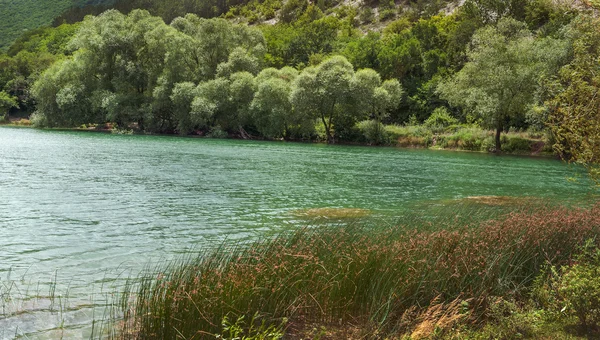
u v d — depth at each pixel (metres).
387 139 62.53
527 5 85.25
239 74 67.75
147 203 18.59
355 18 148.38
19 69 112.31
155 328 6.32
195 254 11.60
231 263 7.91
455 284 8.18
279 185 24.53
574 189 25.84
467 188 25.41
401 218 14.52
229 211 17.41
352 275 7.89
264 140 64.44
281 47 107.00
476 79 54.72
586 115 9.43
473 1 95.25
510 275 8.74
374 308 7.50
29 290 8.80
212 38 73.75
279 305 7.16
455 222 13.15
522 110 52.28
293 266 7.93
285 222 15.59
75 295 8.54
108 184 22.91
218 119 68.44
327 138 64.94
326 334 6.99
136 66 73.19
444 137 59.41
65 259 11.09
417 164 38.03
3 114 97.31
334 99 63.53
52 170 26.95
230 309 6.67
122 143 49.06
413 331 6.83
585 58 9.68
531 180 29.55
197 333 6.27
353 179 27.95
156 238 13.27
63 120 73.75
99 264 10.68
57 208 17.19
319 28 119.06
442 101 73.44
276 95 64.31
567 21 67.56
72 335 6.81
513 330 6.88
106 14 76.62
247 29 80.06
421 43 87.38
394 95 66.56
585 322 7.05
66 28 151.25
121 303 7.63
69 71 73.50
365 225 13.34
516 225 10.77
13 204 17.64
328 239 9.82
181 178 25.80
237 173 28.70
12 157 32.53
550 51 48.31
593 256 8.64
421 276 8.05
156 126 70.69
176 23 84.06
